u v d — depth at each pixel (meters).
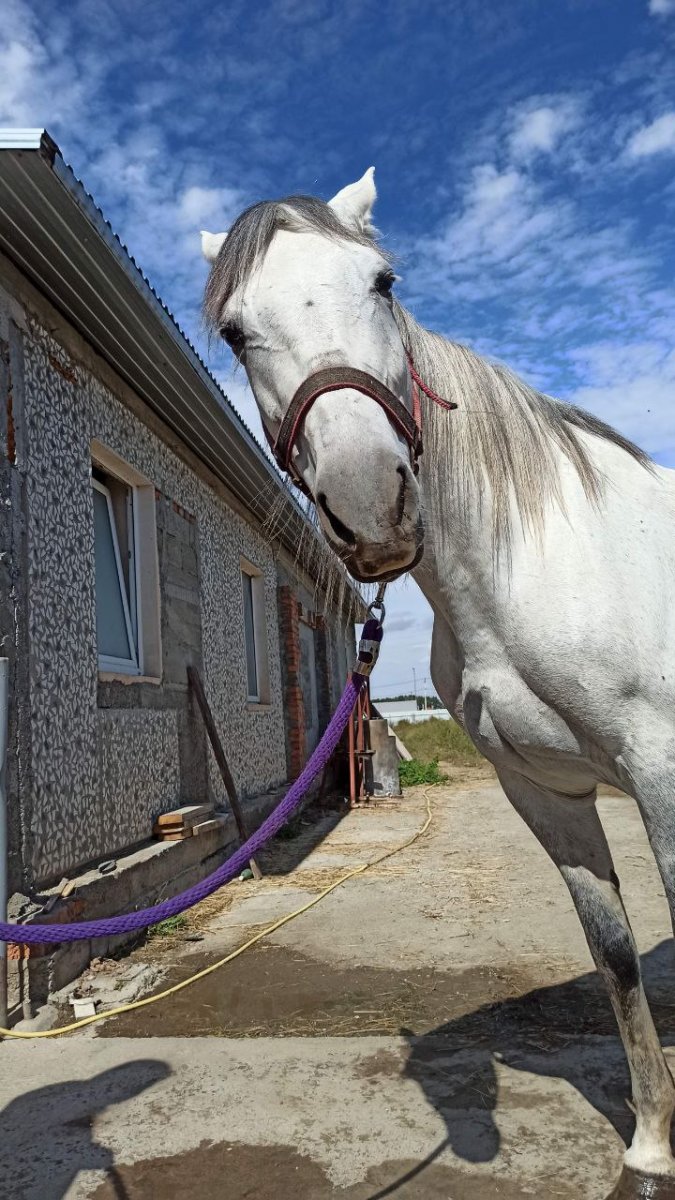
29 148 2.84
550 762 1.72
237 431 5.68
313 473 1.54
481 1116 2.03
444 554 1.72
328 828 7.54
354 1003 3.01
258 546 8.05
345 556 1.39
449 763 14.17
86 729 3.88
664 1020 2.66
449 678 1.94
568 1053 2.37
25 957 2.99
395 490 1.37
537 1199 1.69
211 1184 1.82
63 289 3.76
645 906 4.07
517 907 4.21
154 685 4.95
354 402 1.44
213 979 3.39
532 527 1.65
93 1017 2.93
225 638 6.62
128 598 4.98
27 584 3.43
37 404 3.68
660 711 1.54
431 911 4.26
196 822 5.01
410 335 1.83
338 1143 1.95
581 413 1.97
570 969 3.20
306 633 10.51
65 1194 1.82
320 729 10.98
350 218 1.86
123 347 4.37
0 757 2.92
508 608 1.64
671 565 1.67
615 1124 1.96
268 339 1.59
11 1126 2.14
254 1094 2.23
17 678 3.27
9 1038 2.74
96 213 3.31
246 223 1.70
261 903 4.71
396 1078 2.28
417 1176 1.80
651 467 1.92
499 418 1.74
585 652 1.54
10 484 3.35
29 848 3.23
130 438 4.86
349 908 4.45
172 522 5.53
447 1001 2.96
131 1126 2.10
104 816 4.01
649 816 1.55
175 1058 2.50
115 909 3.78
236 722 6.75
